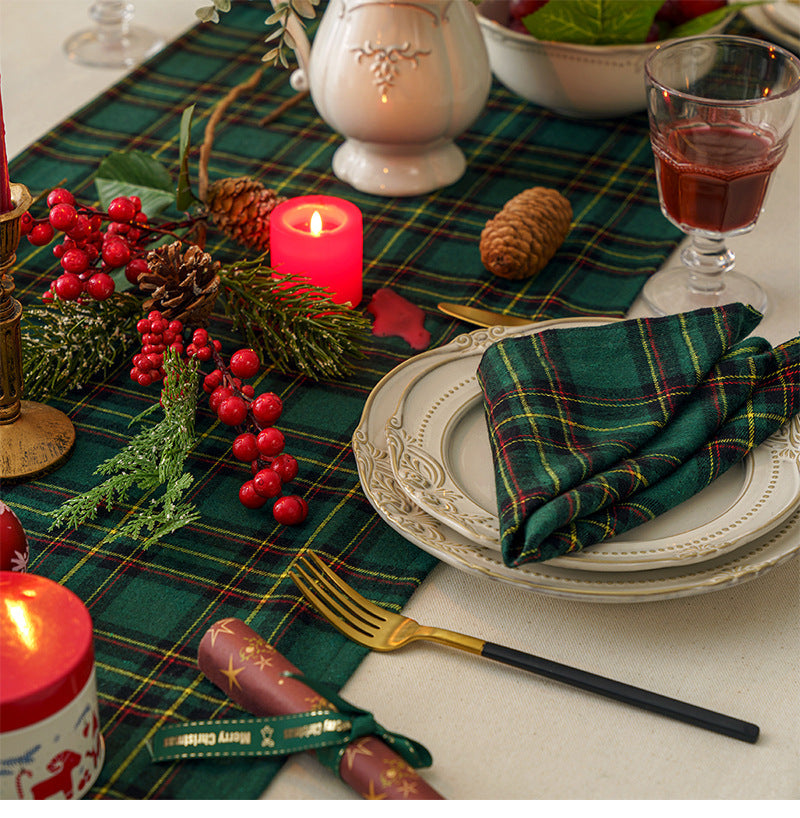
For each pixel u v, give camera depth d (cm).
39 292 100
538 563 66
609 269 106
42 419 83
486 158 124
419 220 113
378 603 70
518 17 123
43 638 54
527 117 132
